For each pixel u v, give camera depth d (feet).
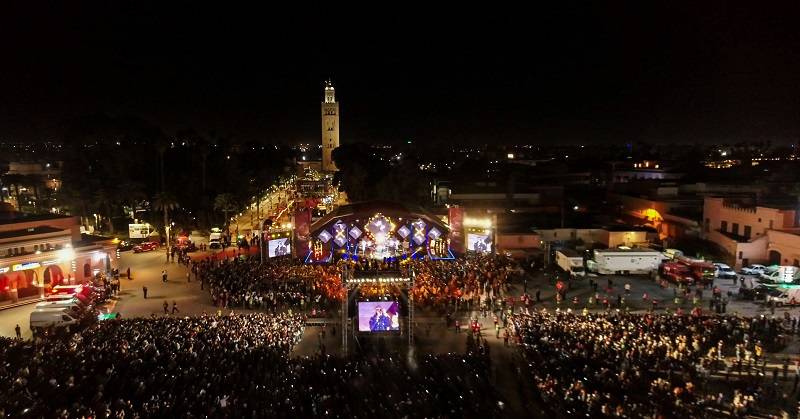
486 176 426.92
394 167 443.32
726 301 156.76
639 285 185.47
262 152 552.00
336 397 99.71
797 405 103.19
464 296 164.86
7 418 85.15
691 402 99.09
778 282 173.27
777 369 114.83
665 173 382.22
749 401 99.40
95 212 289.33
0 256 171.42
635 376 106.11
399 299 158.40
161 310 160.86
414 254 210.18
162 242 268.21
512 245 224.33
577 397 98.99
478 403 101.24
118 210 306.76
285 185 567.59
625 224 252.62
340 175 461.37
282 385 103.24
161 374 102.01
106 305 163.32
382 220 208.64
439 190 367.86
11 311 166.50
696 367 111.96
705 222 235.61
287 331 133.49
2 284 171.83
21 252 176.86
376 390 105.40
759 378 112.27
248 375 105.70
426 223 211.82
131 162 311.47
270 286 168.14
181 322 135.23
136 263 221.66
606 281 189.98
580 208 311.47
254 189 366.63
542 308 161.17
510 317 143.02
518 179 387.14
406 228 210.59
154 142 316.40
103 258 197.16
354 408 97.04
